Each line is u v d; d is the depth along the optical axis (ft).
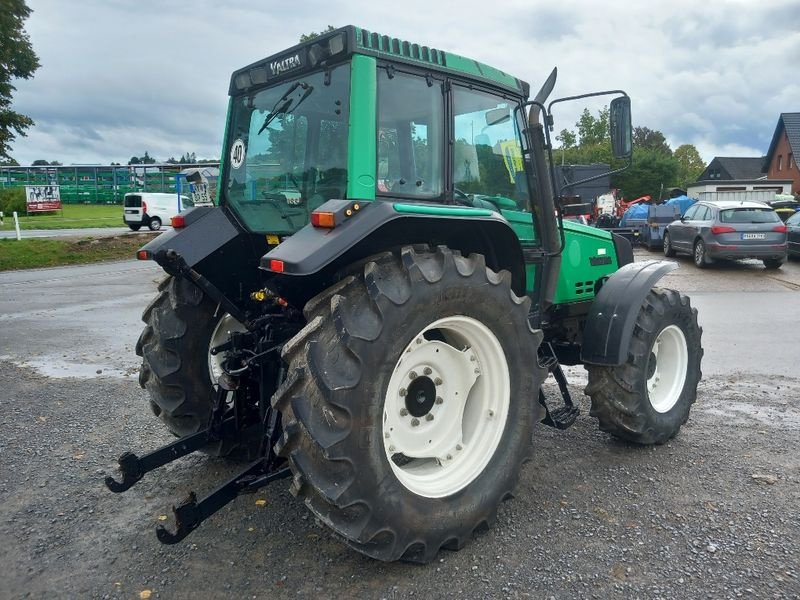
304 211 11.18
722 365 21.99
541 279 13.88
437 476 10.41
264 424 10.88
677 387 15.11
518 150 13.28
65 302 36.76
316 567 9.96
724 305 34.30
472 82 11.84
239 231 12.67
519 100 13.23
